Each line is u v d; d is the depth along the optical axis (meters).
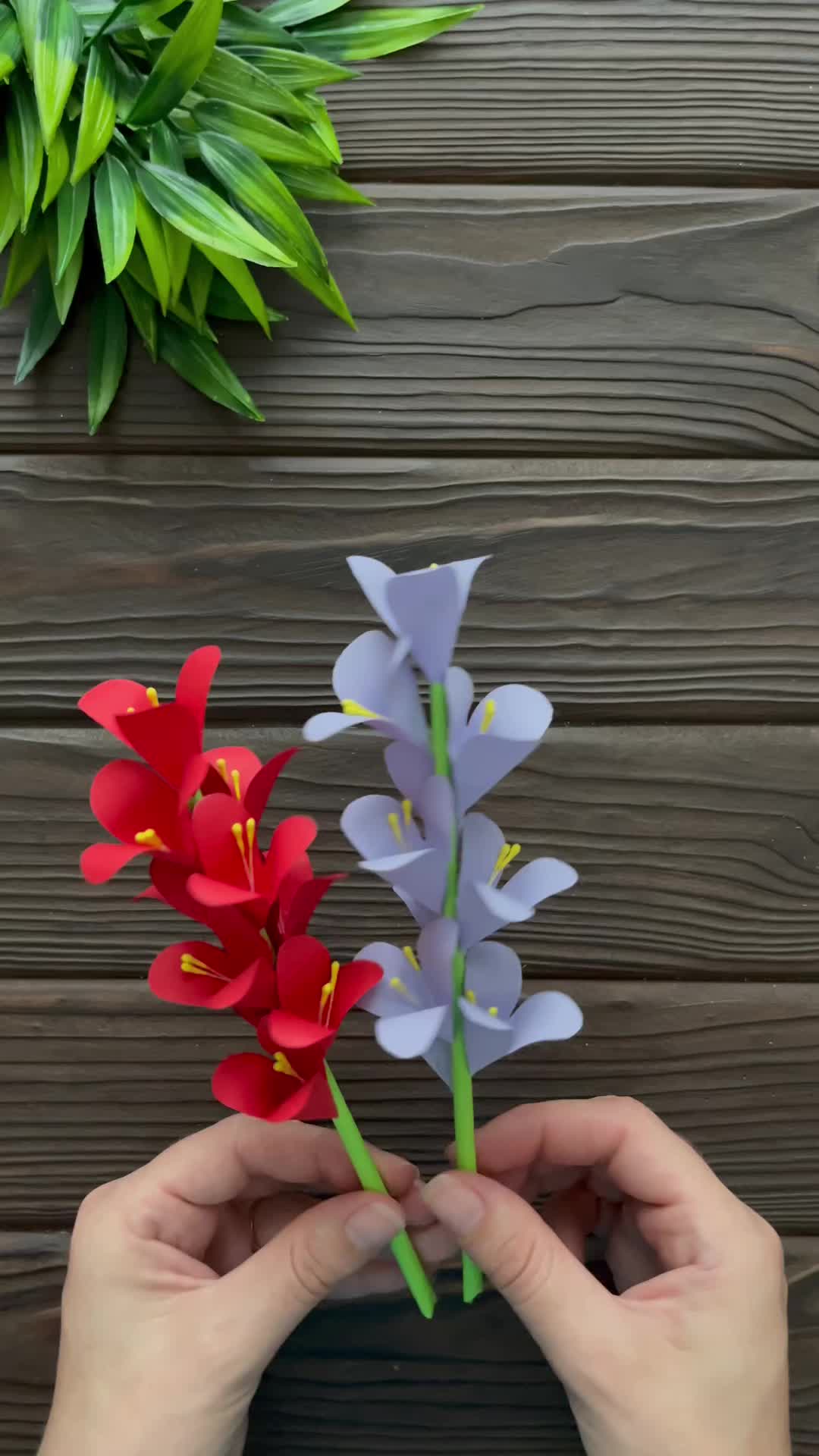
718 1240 0.36
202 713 0.27
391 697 0.28
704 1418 0.33
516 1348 0.46
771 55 0.48
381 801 0.28
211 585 0.47
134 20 0.43
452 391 0.47
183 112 0.45
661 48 0.48
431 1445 0.45
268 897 0.27
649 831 0.47
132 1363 0.34
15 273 0.45
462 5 0.48
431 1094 0.46
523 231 0.48
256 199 0.44
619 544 0.47
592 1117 0.39
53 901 0.46
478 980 0.30
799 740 0.47
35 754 0.47
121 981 0.46
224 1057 0.46
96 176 0.44
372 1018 0.46
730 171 0.48
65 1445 0.34
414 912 0.30
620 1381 0.33
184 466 0.47
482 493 0.47
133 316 0.46
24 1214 0.46
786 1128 0.46
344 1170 0.39
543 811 0.47
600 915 0.46
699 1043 0.46
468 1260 0.36
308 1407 0.46
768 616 0.47
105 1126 0.46
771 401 0.48
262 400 0.47
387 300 0.48
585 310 0.48
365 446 0.47
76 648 0.47
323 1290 0.34
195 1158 0.38
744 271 0.48
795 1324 0.45
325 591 0.47
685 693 0.47
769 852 0.46
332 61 0.47
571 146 0.48
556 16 0.48
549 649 0.47
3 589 0.47
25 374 0.46
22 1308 0.46
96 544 0.47
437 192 0.48
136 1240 0.36
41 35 0.40
